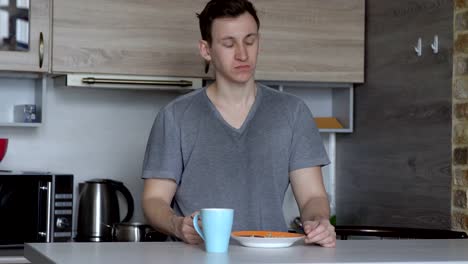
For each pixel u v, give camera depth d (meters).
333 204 3.60
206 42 1.96
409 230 2.30
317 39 3.24
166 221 1.72
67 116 3.27
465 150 2.59
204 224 1.48
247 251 1.51
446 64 2.71
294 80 3.22
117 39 3.00
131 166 3.35
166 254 1.45
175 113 1.92
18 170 3.20
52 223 2.90
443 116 2.72
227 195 1.90
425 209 2.83
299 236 1.59
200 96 1.96
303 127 1.98
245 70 1.87
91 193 3.14
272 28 3.19
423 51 2.86
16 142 3.20
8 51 2.86
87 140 3.30
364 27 3.31
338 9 3.27
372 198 3.25
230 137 1.92
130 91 3.36
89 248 1.54
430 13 2.81
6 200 2.85
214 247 1.48
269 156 1.93
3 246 2.85
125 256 1.41
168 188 1.90
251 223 1.90
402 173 3.00
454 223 2.64
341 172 3.55
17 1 2.87
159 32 3.04
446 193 2.69
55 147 3.26
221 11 1.87
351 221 3.44
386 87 3.14
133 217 3.34
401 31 3.02
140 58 3.02
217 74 1.93
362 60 3.30
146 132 3.37
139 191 3.36
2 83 3.18
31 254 1.56
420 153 2.87
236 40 1.86
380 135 3.19
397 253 1.49
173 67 3.06
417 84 2.90
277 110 1.97
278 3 3.19
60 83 3.11
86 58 2.96
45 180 2.89
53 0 2.92
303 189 1.96
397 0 3.05
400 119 3.03
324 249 1.55
